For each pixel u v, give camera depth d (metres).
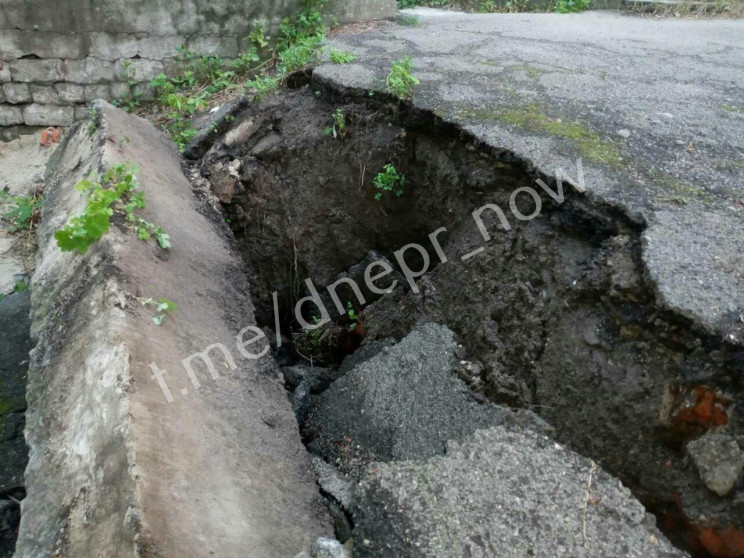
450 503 2.04
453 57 4.74
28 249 4.37
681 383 2.19
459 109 3.69
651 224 2.57
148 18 5.04
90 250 2.93
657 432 2.27
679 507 2.19
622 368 2.39
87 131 4.09
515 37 5.46
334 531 2.32
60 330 2.72
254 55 5.34
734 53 5.01
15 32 4.84
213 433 2.37
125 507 1.90
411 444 2.71
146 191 3.51
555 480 2.13
